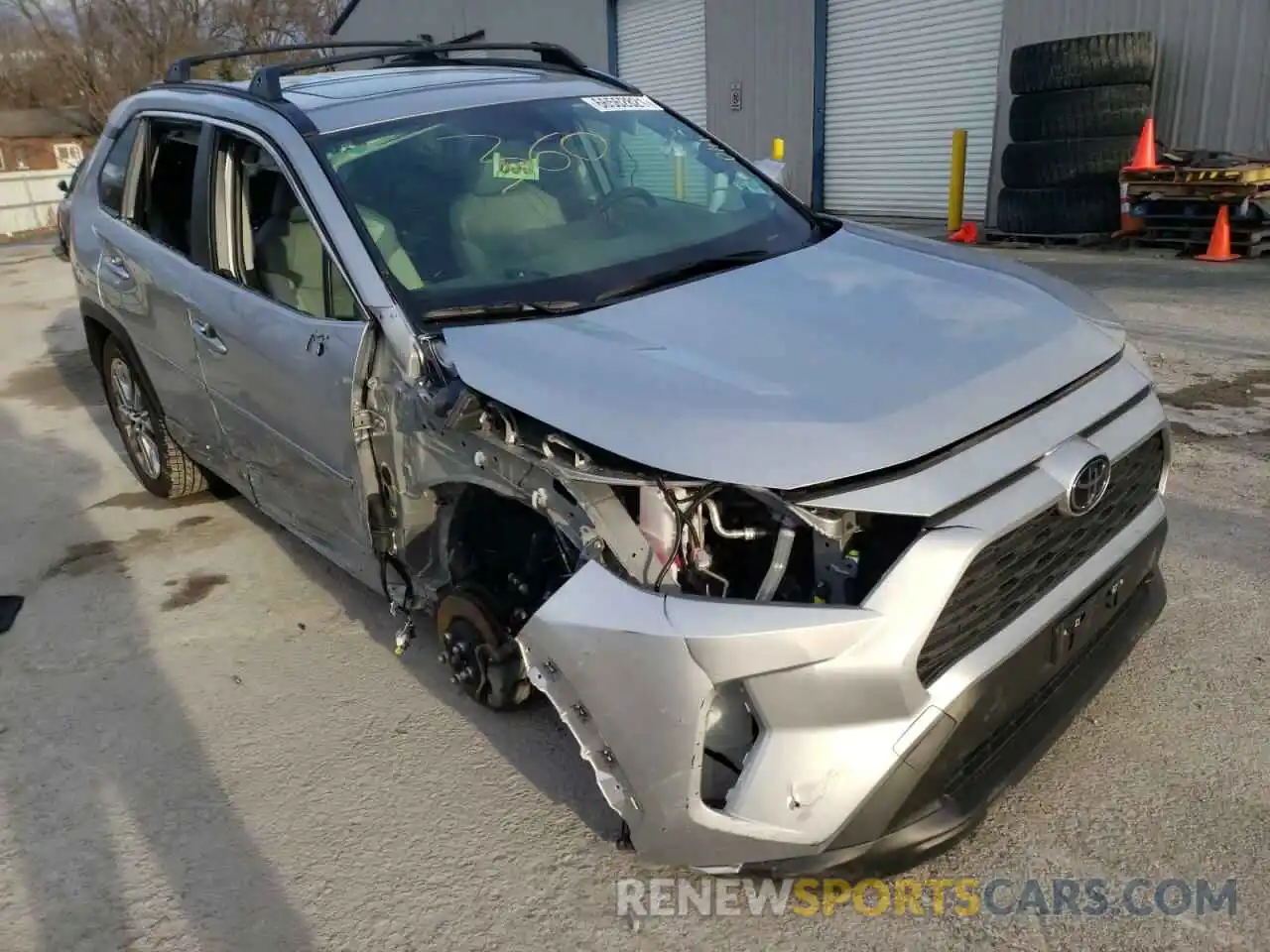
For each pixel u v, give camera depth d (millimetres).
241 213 3730
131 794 3080
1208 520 4188
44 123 46938
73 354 9109
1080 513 2412
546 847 2736
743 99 15758
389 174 3361
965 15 12344
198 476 5141
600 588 2303
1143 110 10000
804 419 2230
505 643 3049
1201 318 7145
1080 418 2494
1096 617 2609
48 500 5508
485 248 3232
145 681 3684
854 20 13773
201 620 4090
